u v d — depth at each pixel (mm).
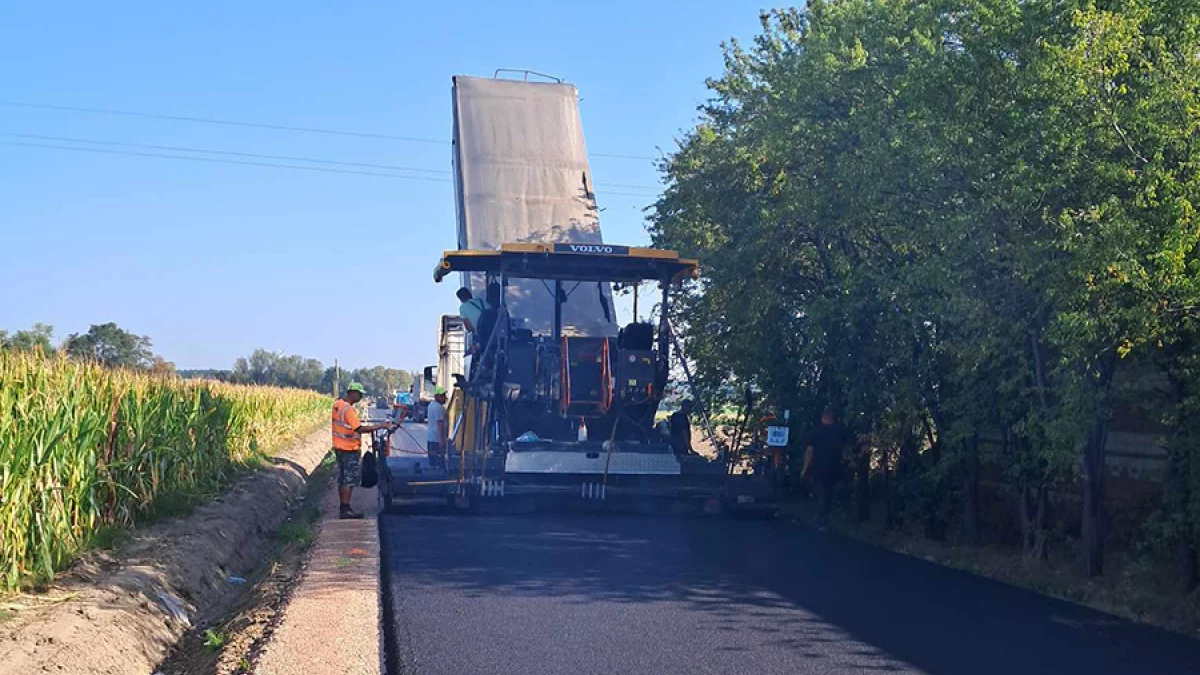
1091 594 10234
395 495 15148
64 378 11125
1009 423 12352
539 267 16188
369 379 125625
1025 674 7449
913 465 14945
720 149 18203
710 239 18969
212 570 12016
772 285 16875
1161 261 8781
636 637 8203
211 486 16984
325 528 13953
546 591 9906
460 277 18828
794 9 18312
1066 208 9898
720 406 18625
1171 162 9414
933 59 11633
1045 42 9719
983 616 9430
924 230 11977
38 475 9781
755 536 14273
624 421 16188
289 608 8914
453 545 12531
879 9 13820
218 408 18703
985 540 13875
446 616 8789
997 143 10633
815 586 10633
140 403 13617
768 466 16344
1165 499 10375
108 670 7598
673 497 15656
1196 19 9234
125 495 13031
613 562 11578
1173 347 10000
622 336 16328
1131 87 9711
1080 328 9445
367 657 7445
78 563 10484
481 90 21094
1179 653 8195
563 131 21109
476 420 15758
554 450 15305
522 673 7184
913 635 8555
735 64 19109
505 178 20328
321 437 41438
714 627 8594
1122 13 9680
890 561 12516
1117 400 11078
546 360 15898
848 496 17219
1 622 8016
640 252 15914
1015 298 11086
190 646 9055
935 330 13430
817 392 17078
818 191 14234
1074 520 13250
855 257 15289
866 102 13680
